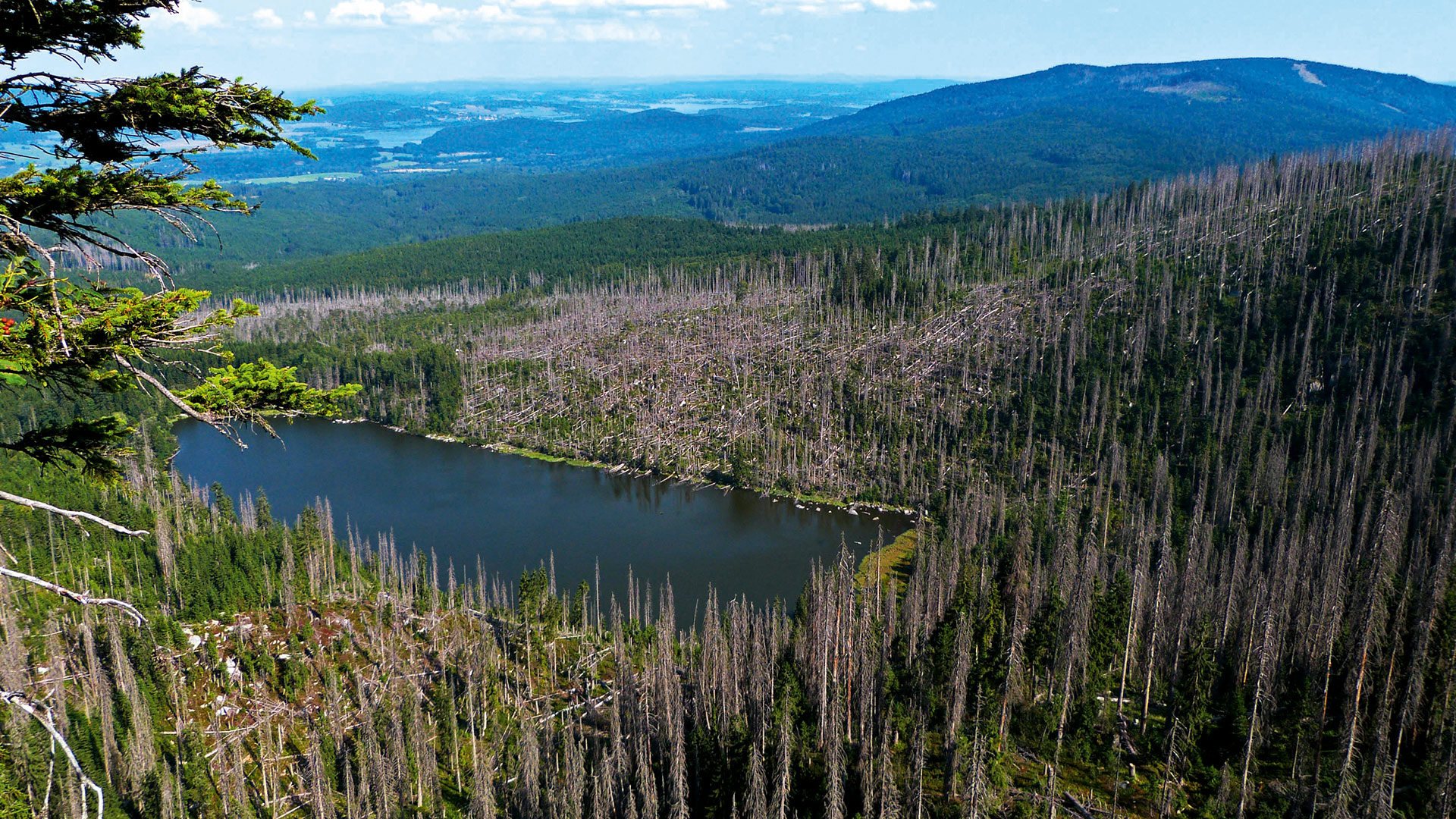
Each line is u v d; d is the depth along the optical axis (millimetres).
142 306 23156
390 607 162625
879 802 96188
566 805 102625
